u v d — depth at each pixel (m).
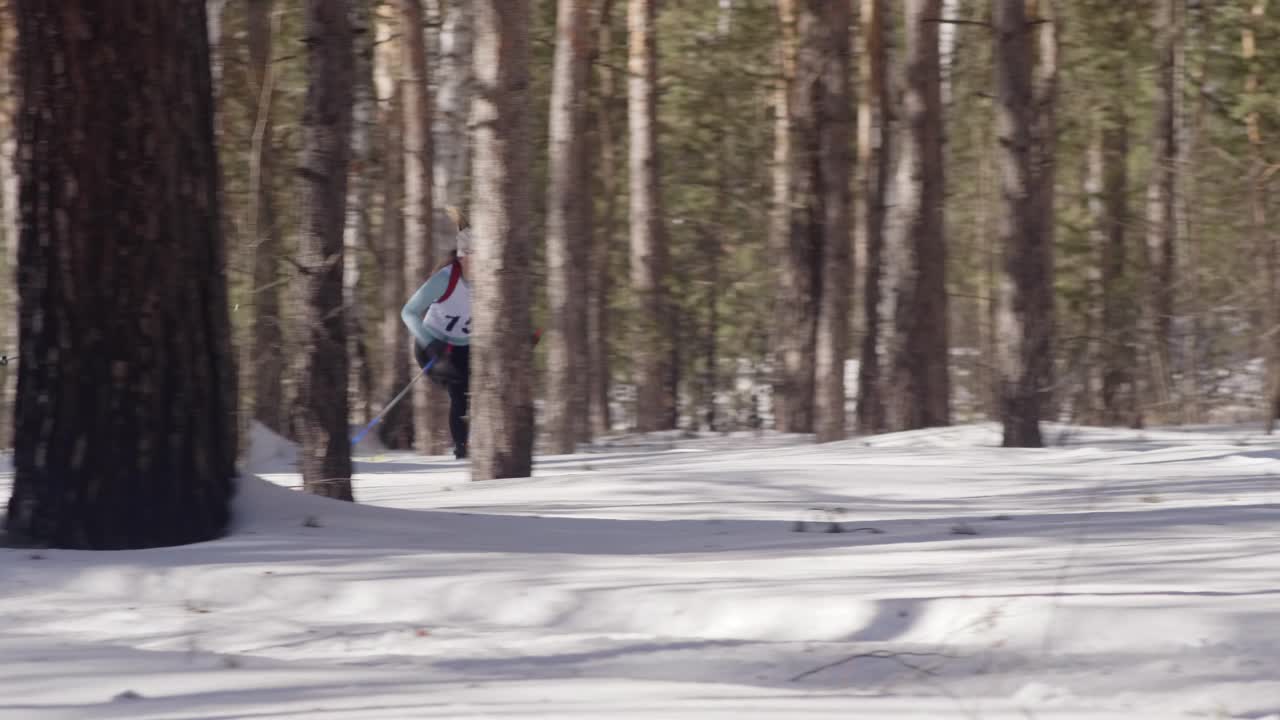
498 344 12.39
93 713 3.72
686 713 3.61
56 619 5.63
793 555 6.38
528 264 12.50
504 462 12.41
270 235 19.56
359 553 6.65
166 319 7.25
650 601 5.41
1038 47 22.64
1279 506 7.98
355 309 22.41
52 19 7.05
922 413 18.17
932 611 5.00
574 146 18.53
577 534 7.38
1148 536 6.58
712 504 9.98
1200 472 11.88
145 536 7.14
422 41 20.64
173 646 5.07
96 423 7.18
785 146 23.92
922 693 4.16
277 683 4.16
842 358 18.88
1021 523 7.45
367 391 22.81
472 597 5.70
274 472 14.89
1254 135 23.58
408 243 20.84
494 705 3.75
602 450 18.59
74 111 7.10
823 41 19.38
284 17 19.47
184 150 7.32
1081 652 4.54
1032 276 14.72
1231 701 3.93
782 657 4.69
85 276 7.16
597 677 4.51
